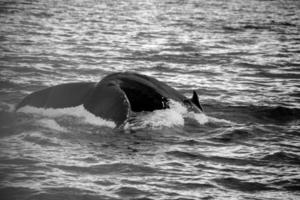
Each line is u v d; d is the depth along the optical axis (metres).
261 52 85.25
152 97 39.22
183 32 111.31
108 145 32.62
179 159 30.98
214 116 42.16
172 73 63.75
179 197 25.50
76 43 85.75
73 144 32.41
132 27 116.88
